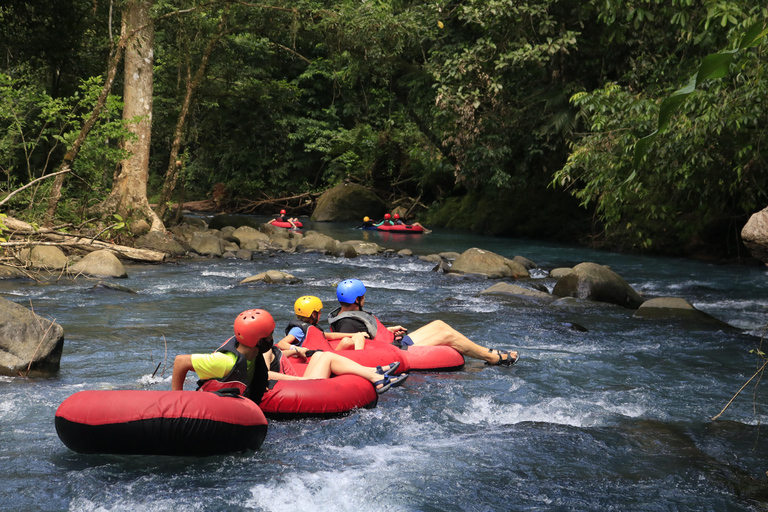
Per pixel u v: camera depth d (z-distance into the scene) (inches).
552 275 504.7
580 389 208.2
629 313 346.0
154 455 145.9
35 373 206.7
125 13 614.2
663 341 279.4
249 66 1006.4
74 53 755.4
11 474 134.5
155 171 1374.3
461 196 1053.8
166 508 121.7
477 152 738.2
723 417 181.6
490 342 275.0
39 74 762.8
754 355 255.3
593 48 619.2
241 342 149.9
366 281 456.1
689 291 442.0
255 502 125.3
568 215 820.6
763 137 333.1
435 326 240.7
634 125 351.6
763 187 385.1
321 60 1174.3
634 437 164.4
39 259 438.6
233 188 1306.6
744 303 393.7
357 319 218.5
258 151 1300.4
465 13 609.9
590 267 389.1
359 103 1348.4
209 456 145.2
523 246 748.0
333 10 716.0
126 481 133.1
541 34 611.2
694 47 530.6
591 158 371.6
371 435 163.5
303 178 1344.7
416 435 164.4
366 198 1130.7
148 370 216.1
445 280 467.5
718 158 359.6
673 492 132.6
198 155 1288.1
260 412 149.7
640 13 401.7
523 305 365.7
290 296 378.6
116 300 348.5
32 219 512.7
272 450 151.9
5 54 697.0
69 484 130.6
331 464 144.5
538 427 171.6
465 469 142.8
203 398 141.3
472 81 653.3
